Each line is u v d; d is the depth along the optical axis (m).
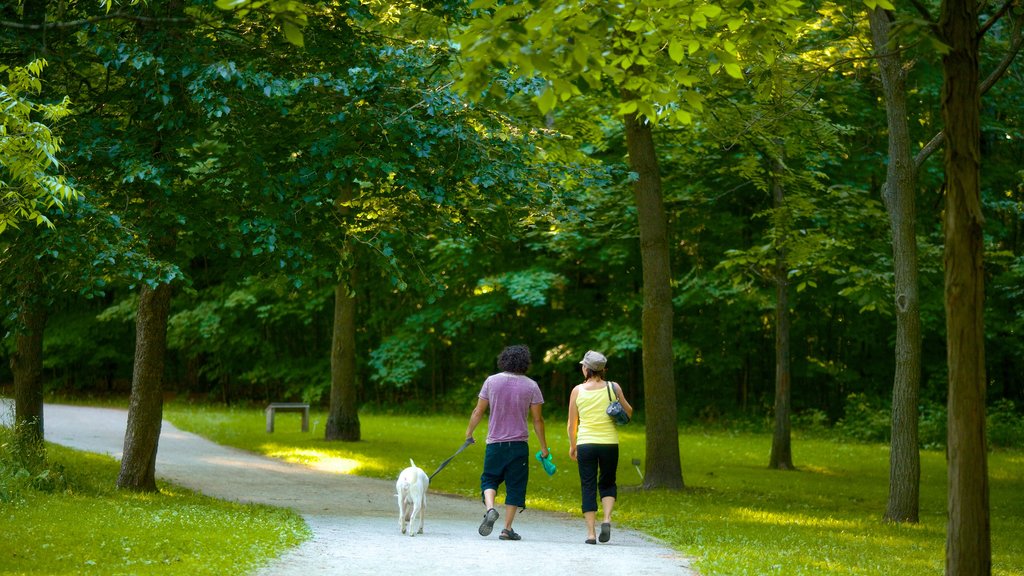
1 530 8.02
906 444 12.79
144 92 11.71
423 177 12.39
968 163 5.98
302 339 40.03
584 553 8.64
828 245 18.64
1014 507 15.30
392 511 12.59
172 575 6.59
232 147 12.25
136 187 11.59
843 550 9.49
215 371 39.50
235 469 17.72
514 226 15.85
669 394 15.98
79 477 12.80
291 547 8.34
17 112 8.48
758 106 16.36
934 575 7.93
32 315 15.34
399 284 12.84
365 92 11.96
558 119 18.89
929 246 19.30
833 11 14.92
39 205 9.51
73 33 12.32
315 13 12.23
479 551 8.56
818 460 22.36
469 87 6.33
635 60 7.73
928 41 5.77
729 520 12.13
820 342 34.00
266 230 11.39
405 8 17.05
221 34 12.37
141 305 13.07
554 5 6.11
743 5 7.46
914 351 12.87
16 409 15.35
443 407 36.38
